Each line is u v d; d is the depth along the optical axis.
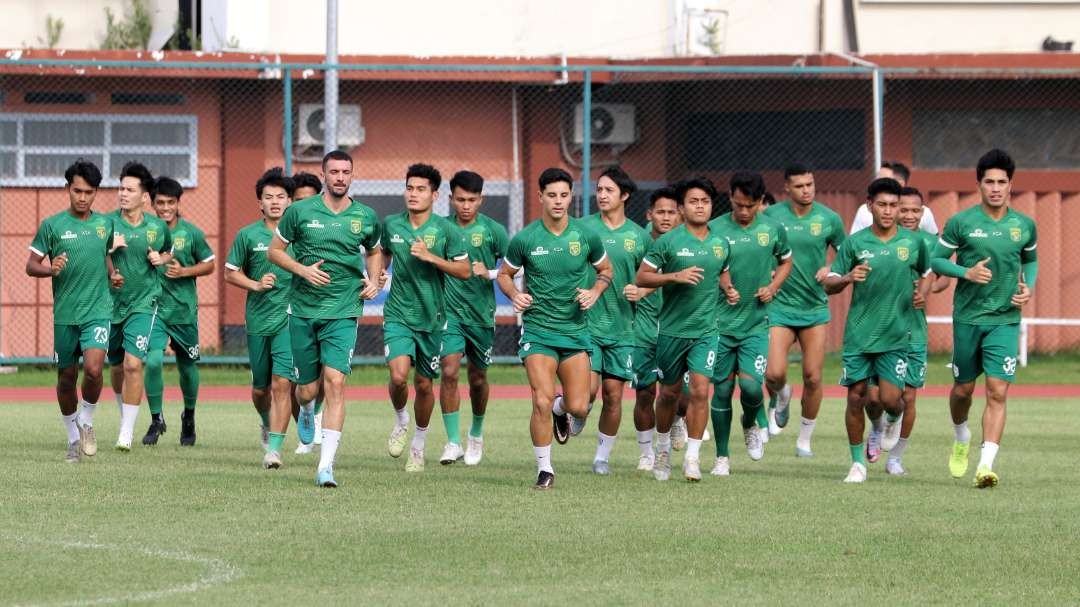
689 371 30.31
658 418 30.91
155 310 35.34
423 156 65.19
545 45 68.19
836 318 64.31
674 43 67.75
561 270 28.81
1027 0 70.44
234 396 51.59
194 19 66.00
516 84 65.25
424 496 27.95
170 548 22.45
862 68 58.41
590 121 61.28
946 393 54.56
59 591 19.45
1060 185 64.94
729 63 61.72
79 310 32.50
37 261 32.16
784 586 20.36
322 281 28.67
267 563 21.41
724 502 27.86
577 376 29.48
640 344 32.56
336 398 29.17
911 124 64.19
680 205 30.64
